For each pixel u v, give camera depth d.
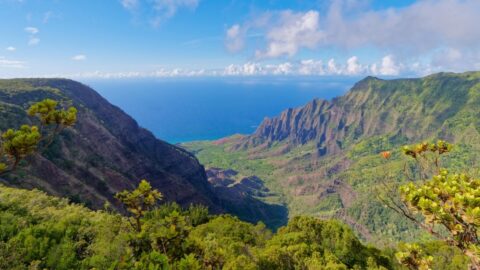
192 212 105.94
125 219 39.16
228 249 51.34
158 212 93.94
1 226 27.58
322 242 74.00
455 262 63.09
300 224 83.81
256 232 85.25
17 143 13.19
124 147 178.88
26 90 173.88
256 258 52.75
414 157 10.48
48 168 111.19
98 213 50.06
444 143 10.12
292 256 56.41
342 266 52.25
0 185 58.03
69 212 44.56
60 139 133.38
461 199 8.09
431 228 8.98
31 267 21.83
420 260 9.89
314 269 51.56
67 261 23.83
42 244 24.81
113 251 27.28
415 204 9.18
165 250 29.66
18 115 126.75
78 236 30.81
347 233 73.50
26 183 95.88
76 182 117.50
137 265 23.23
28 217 35.59
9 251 23.16
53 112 14.77
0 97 155.50
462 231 8.23
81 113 176.62
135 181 159.00
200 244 33.66
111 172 143.50
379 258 73.25
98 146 162.00
